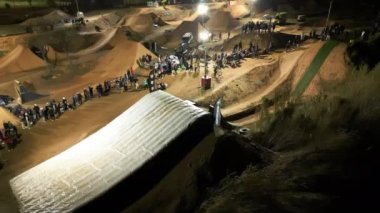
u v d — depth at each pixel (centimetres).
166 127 1034
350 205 464
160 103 1191
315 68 2166
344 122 738
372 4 5388
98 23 5897
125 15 6488
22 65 3788
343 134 667
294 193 502
